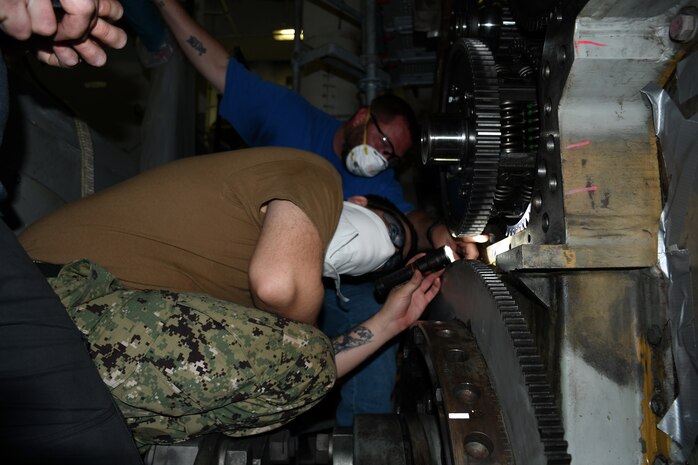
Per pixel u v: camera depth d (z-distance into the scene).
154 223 1.41
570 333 1.13
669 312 1.06
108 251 1.39
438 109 2.33
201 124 4.66
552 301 1.18
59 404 1.04
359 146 2.59
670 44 1.05
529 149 1.43
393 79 3.81
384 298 2.13
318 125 2.90
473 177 1.42
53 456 1.04
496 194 1.51
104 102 3.66
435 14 2.77
